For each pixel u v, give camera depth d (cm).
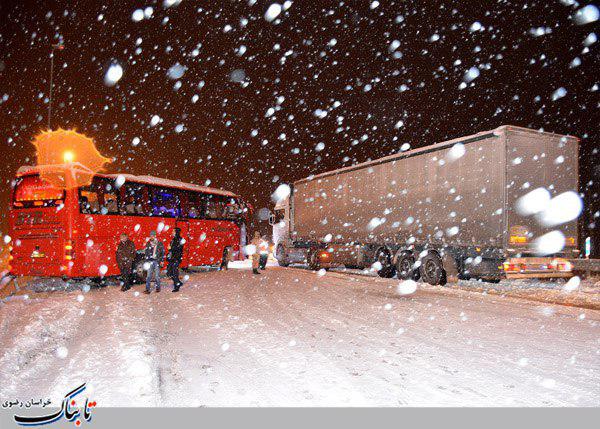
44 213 1246
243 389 437
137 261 1411
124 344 604
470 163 1265
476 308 935
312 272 1941
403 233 1527
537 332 698
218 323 763
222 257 1923
